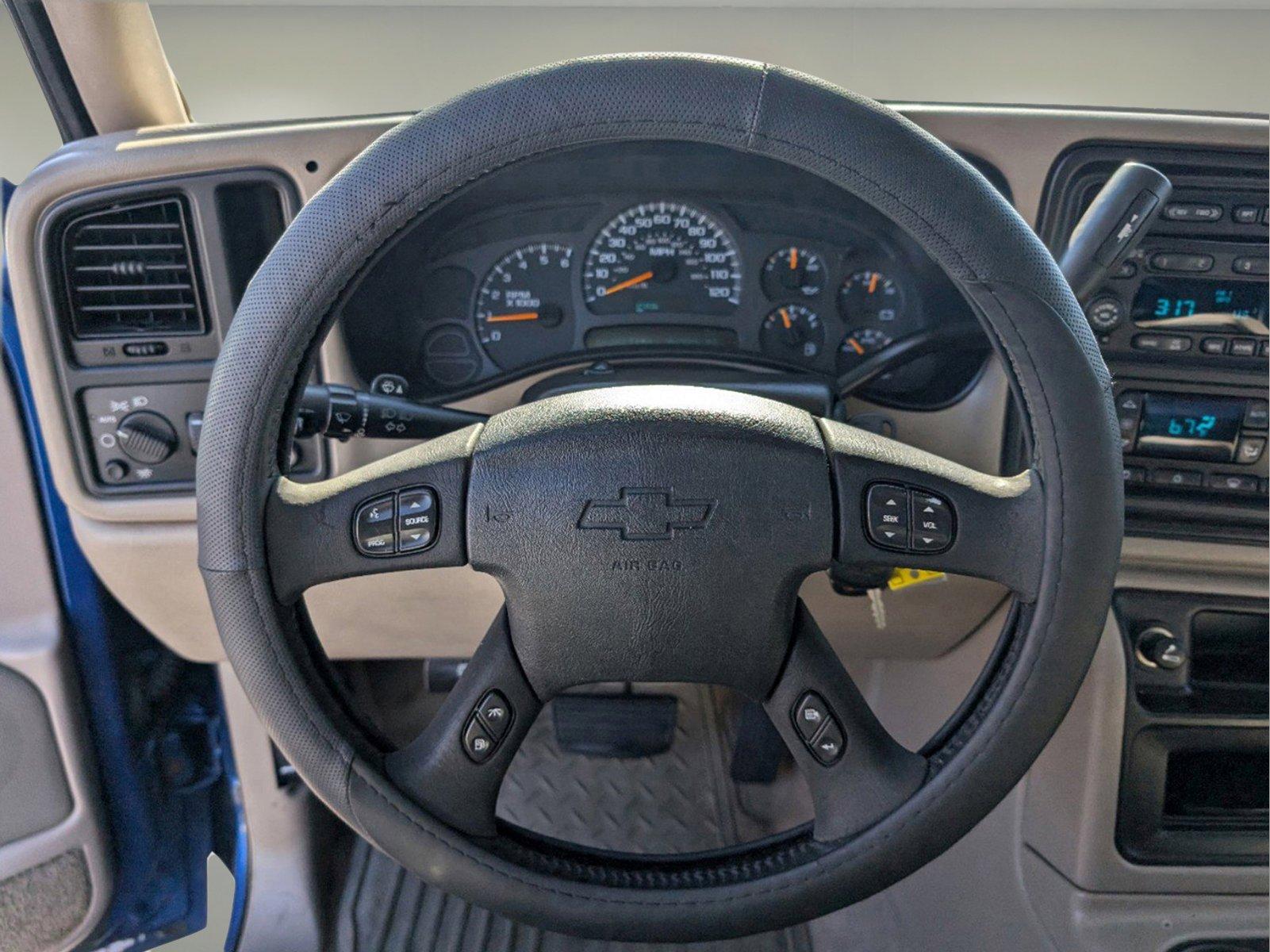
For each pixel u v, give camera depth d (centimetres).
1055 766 117
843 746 71
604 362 114
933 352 106
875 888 73
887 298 111
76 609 117
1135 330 100
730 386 106
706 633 69
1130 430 104
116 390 104
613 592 67
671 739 163
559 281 112
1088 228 77
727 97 58
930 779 71
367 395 96
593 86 58
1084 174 99
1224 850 113
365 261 63
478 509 67
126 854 129
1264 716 109
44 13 100
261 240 103
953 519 67
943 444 110
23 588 114
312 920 131
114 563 112
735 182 106
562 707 160
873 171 59
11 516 111
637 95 58
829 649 72
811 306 112
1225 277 98
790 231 109
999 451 109
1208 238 97
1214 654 115
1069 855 115
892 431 109
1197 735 111
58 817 120
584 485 66
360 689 154
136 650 130
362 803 71
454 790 72
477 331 113
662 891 73
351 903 135
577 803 154
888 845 71
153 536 110
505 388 114
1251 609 109
